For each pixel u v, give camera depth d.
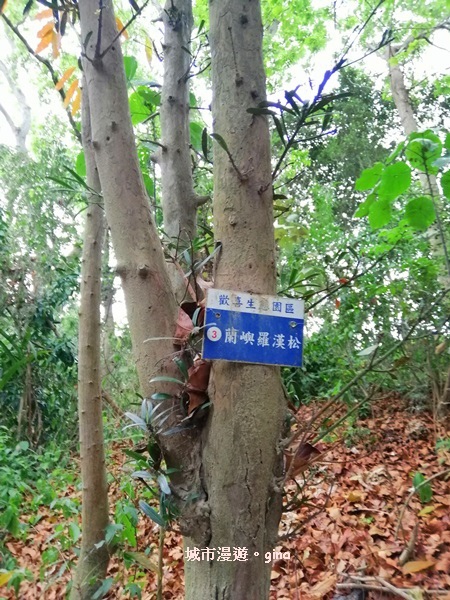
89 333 2.70
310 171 10.95
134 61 2.99
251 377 1.36
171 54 2.90
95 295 2.76
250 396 1.35
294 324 1.41
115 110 1.59
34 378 6.09
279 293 1.83
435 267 5.11
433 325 4.62
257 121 1.49
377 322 5.66
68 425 6.40
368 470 4.35
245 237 1.44
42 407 6.19
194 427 1.44
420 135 2.53
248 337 1.36
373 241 5.81
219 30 1.54
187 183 2.79
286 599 2.66
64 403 6.35
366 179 2.63
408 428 5.25
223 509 1.33
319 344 6.10
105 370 7.11
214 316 1.35
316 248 6.25
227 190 1.47
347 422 4.98
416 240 5.46
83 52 1.64
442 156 2.57
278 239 4.36
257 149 1.47
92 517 2.57
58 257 6.99
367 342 5.88
